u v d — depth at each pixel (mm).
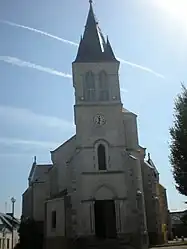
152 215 42281
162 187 54656
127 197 38781
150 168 44438
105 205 39688
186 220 25250
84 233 37406
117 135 40906
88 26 46156
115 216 38344
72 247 37469
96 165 39781
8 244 69000
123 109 46250
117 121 41344
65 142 48531
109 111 41625
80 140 40625
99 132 40906
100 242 36250
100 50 44000
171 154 23875
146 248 36281
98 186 39031
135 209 38344
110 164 39906
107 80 42750
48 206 42938
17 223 79250
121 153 40312
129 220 38000
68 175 42062
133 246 36406
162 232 42594
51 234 41281
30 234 49375
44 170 57656
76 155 40281
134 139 44125
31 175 60500
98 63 43000
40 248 48469
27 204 56844
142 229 37500
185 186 23266
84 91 42188
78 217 38219
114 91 42281
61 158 48094
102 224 39062
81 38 45531
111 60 43250
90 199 38469
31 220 51031
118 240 36625
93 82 42594
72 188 39500
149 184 43562
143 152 46094
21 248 49188
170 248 34094
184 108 23422
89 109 41562
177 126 23547
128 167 39875
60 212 40406
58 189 46781
